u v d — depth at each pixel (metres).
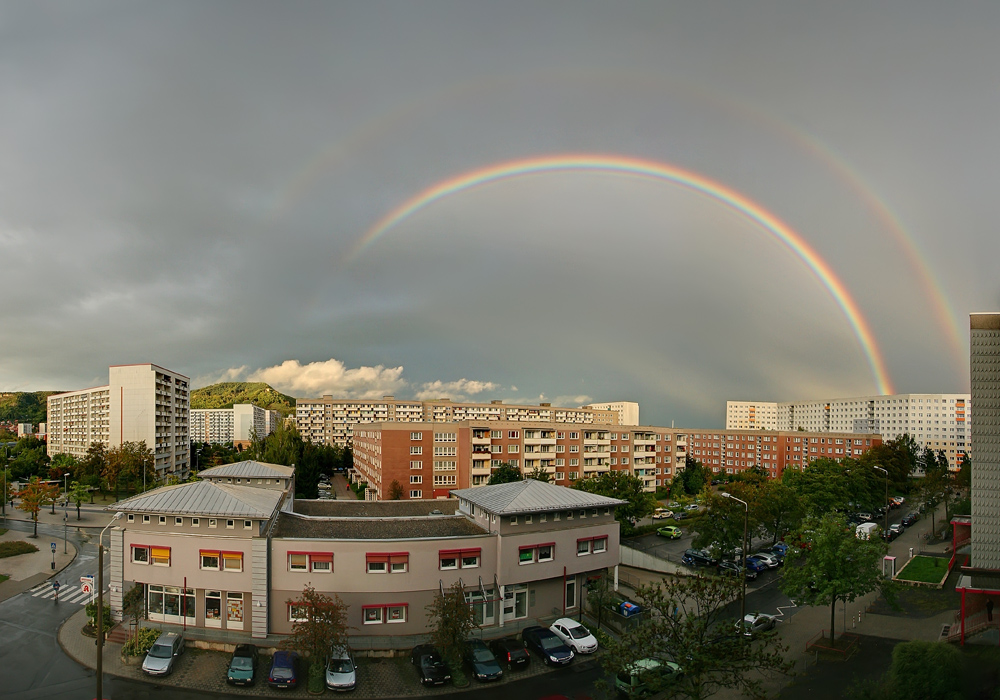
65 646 39.78
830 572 40.44
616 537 48.81
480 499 48.69
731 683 25.61
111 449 121.44
